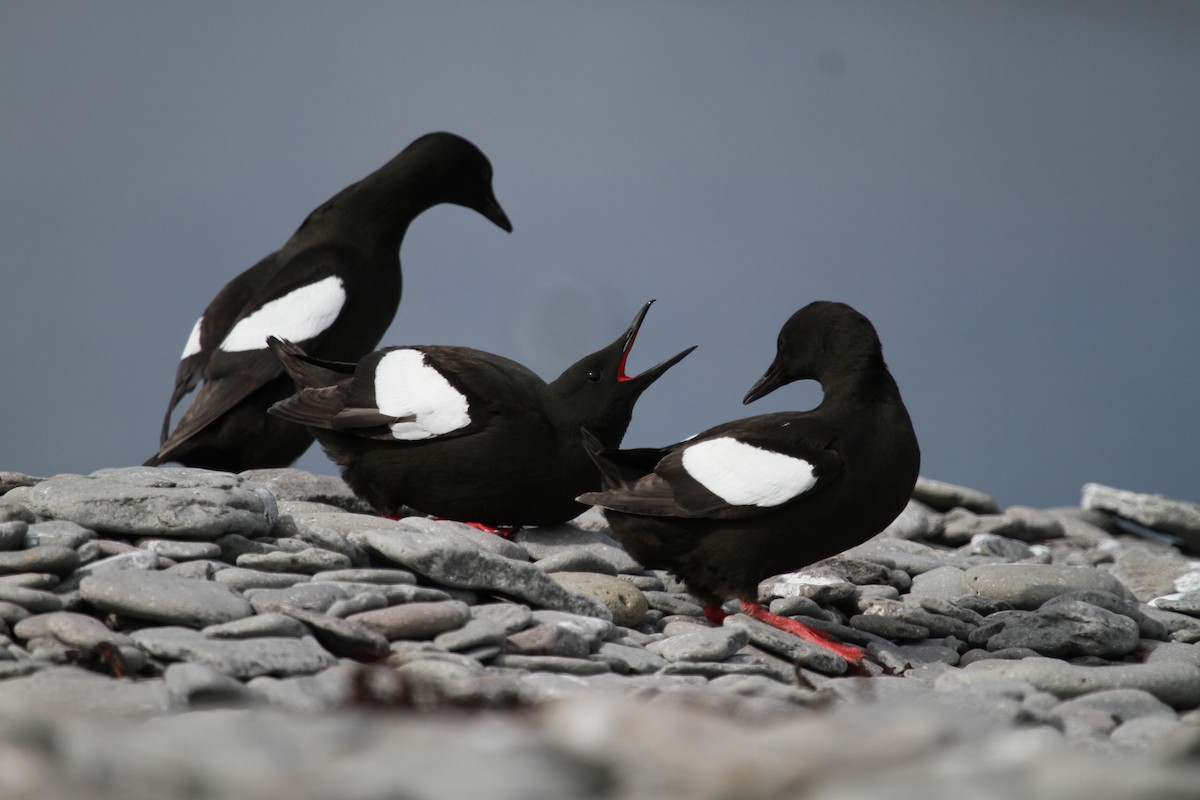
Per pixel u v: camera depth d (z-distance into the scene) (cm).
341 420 1266
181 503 1061
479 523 1304
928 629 1191
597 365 1269
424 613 952
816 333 1177
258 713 724
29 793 563
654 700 826
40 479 1173
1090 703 941
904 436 1134
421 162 1614
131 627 916
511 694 823
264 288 1564
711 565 1118
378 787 564
